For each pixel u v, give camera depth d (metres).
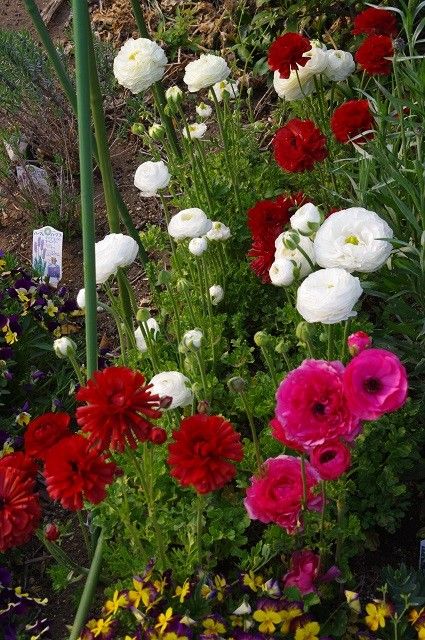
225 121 1.93
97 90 1.51
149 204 2.19
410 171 1.58
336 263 1.38
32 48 2.20
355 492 1.50
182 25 2.55
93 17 2.83
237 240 1.83
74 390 1.67
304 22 2.29
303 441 1.19
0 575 1.42
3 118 2.45
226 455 1.23
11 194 2.15
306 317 1.31
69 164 2.26
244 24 2.46
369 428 1.46
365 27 1.84
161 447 1.48
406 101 1.64
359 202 1.68
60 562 1.44
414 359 1.56
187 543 1.42
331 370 1.20
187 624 1.28
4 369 1.68
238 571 1.45
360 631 1.34
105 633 1.31
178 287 1.55
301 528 1.33
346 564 1.40
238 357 1.63
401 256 1.57
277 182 1.94
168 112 1.84
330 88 2.12
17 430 1.69
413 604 1.32
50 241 1.91
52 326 1.82
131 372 1.23
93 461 1.26
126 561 1.43
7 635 1.40
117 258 1.47
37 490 1.66
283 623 1.31
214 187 1.84
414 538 1.51
